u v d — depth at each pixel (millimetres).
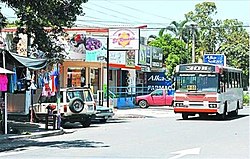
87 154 16188
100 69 44438
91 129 26344
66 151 17094
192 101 30938
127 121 32094
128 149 17422
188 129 25438
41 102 27641
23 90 27094
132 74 52312
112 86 48906
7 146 18875
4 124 22328
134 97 46312
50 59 23938
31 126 26078
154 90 49812
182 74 31203
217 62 53031
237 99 36250
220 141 19859
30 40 28297
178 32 72188
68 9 22312
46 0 20906
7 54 22969
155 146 18297
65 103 26891
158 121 31734
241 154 16031
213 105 30641
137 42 39938
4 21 22094
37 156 15906
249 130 24766
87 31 42219
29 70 26359
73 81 40812
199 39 74938
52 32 23375
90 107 27641
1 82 21094
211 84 30750
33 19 21578
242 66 74875
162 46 63062
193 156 15602
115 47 40312
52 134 23156
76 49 38688
